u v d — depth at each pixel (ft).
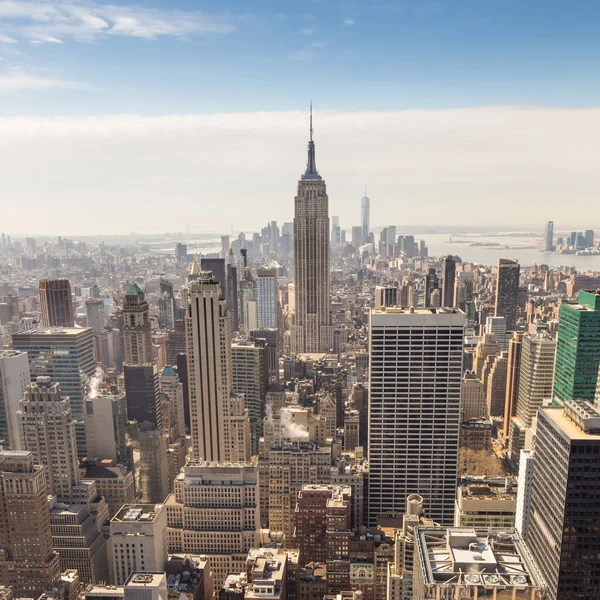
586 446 642.63
